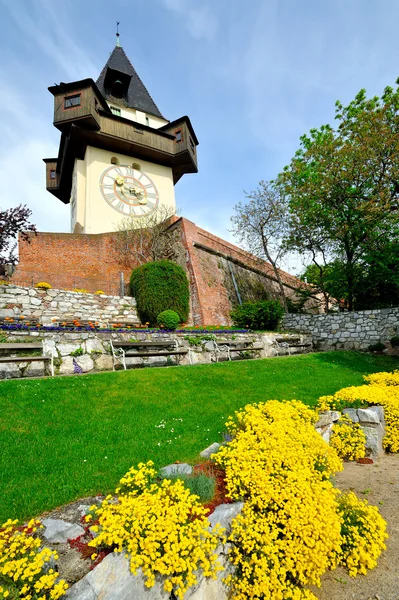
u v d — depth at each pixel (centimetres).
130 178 2627
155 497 277
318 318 1706
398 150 1412
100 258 1845
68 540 266
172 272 1523
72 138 2466
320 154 1727
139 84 3272
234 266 2155
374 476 516
